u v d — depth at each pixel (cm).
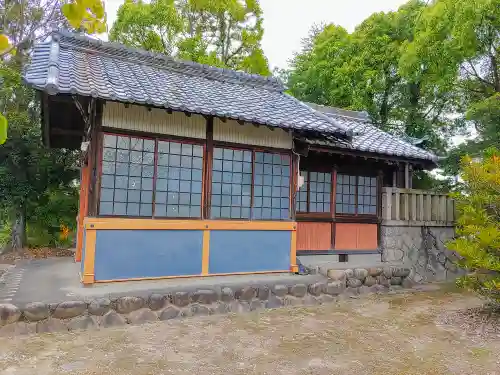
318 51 1719
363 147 883
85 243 620
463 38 1081
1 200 1220
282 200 803
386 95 1598
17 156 1206
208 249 718
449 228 1069
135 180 659
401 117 1614
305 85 1864
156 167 675
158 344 481
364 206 969
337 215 926
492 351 495
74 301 532
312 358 454
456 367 442
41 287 616
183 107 610
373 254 963
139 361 428
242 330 547
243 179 761
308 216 886
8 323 491
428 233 1030
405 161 963
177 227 687
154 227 667
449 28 1151
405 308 699
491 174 631
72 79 579
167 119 687
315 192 903
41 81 530
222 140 738
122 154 651
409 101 1569
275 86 984
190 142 707
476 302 748
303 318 618
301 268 816
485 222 635
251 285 674
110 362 423
